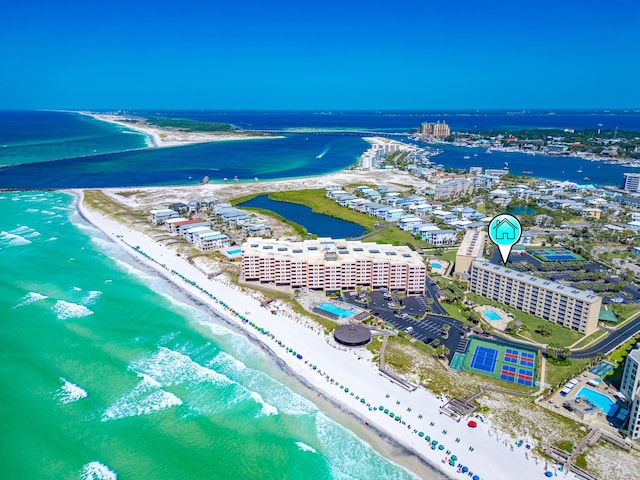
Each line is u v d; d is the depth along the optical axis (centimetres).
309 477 11750
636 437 12950
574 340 18462
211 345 17662
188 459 12194
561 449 12538
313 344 17812
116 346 17262
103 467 11881
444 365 16550
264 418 13738
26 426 13125
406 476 11769
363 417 13838
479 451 12481
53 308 19975
